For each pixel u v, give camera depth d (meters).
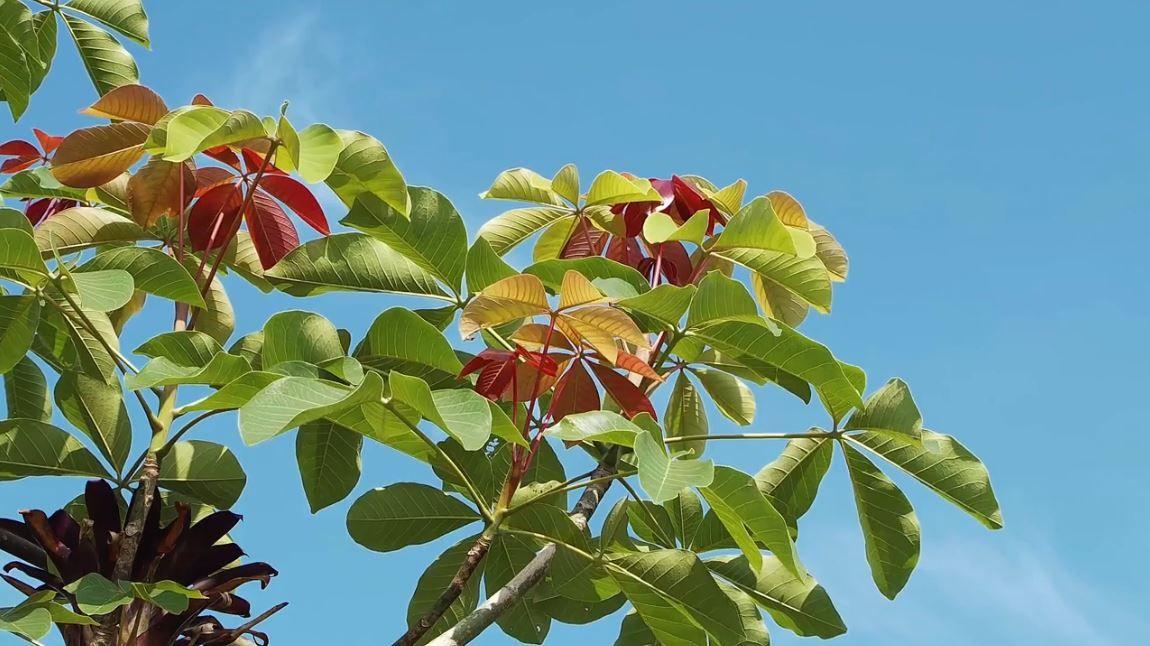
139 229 3.43
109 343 3.24
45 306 3.12
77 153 3.03
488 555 3.44
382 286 3.19
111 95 3.03
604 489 3.23
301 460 3.25
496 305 2.71
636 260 3.69
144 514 2.86
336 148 2.90
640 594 3.05
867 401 3.21
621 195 3.35
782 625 3.30
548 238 3.79
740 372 3.59
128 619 2.75
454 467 2.84
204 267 3.50
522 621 3.60
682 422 3.89
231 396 2.53
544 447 3.49
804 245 3.23
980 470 3.18
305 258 3.15
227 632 2.87
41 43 4.03
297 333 2.80
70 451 3.02
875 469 3.27
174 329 3.33
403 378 2.36
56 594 2.81
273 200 3.37
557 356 3.05
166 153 2.76
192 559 2.89
